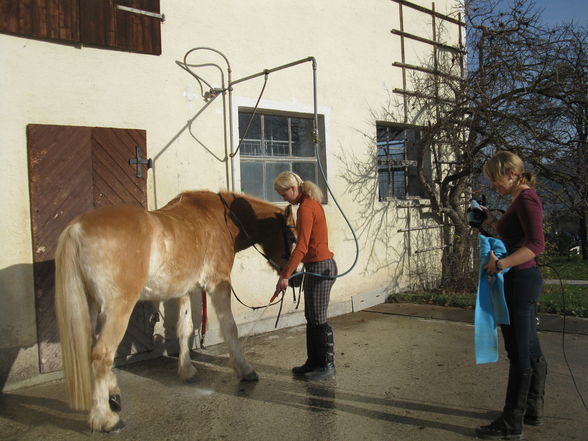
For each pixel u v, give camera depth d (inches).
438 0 296.2
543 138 243.9
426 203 283.1
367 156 249.6
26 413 122.4
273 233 161.8
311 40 223.3
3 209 137.0
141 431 111.9
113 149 156.9
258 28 201.9
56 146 144.8
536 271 104.0
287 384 140.9
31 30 141.0
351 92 241.9
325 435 108.1
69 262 107.6
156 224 123.4
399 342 181.5
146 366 159.2
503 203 269.4
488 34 265.1
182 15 178.1
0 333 135.5
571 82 242.1
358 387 137.0
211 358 168.1
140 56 166.9
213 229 143.9
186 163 178.7
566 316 210.8
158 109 171.3
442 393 131.3
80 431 112.3
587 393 128.3
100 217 112.7
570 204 255.9
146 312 163.8
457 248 284.4
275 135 216.7
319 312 140.3
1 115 137.7
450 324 206.5
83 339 106.4
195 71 181.6
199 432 111.0
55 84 148.3
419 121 281.3
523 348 102.1
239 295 192.4
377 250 254.4
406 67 272.1
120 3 159.9
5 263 136.9
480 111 255.3
